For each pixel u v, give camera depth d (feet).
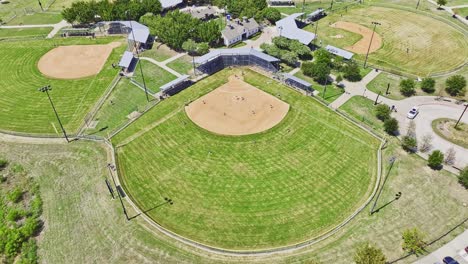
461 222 210.59
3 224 216.74
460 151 264.11
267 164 256.73
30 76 366.84
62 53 408.67
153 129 291.99
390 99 321.32
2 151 273.13
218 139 280.31
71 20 458.91
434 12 480.64
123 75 361.51
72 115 310.24
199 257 195.00
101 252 197.67
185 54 397.39
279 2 517.96
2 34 459.32
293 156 262.67
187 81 349.41
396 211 218.38
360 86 339.57
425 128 286.66
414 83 326.65
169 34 393.29
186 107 315.37
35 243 204.85
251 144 274.98
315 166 253.65
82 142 280.51
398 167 250.57
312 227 212.23
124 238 204.44
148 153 268.62
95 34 447.42
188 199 231.71
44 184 242.37
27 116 310.65
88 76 364.17
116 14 452.76
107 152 269.44
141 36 406.21
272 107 313.12
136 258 193.57
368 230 207.51
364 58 383.86
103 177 246.47
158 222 216.54
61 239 206.08
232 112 308.81
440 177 241.96
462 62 371.56
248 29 424.46
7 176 249.55
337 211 221.46
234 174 248.93
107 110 314.96
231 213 221.66
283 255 195.62
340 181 241.76
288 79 339.16
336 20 472.85
